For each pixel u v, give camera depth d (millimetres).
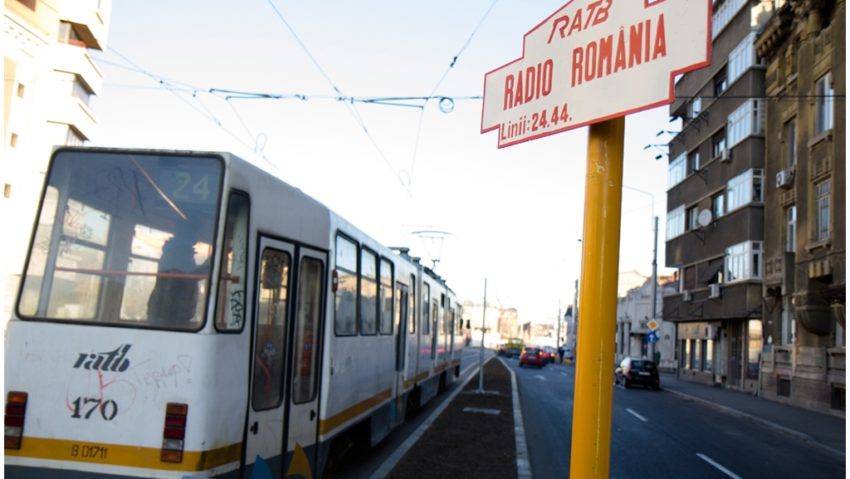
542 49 4535
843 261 20906
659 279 75812
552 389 28219
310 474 7066
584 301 4078
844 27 21625
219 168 5738
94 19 26953
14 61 21312
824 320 22688
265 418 6109
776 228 26688
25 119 21812
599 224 4090
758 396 27672
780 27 26078
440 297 19938
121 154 5852
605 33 4086
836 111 21469
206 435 5277
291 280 6645
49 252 5734
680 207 37812
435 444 11656
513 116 4727
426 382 17250
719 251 32094
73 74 25844
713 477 10992
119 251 5660
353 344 8719
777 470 12086
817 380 22656
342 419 8188
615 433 15586
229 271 5680
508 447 11844
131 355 5395
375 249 10211
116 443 5289
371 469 9797
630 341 66938
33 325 5551
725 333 33594
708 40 3518
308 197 7160
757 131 29031
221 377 5445
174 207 5672
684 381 38906
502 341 135000
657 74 3750
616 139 4145
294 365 6750
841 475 11969
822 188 22500
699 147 35406
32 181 21938
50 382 5449
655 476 10828
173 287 5512
